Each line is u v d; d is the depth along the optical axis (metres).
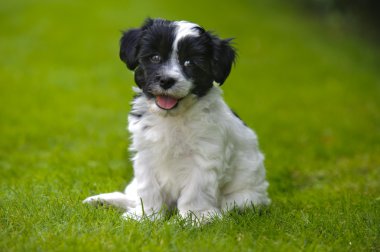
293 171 9.55
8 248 4.55
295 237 5.09
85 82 17.16
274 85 18.61
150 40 5.64
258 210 6.08
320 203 6.85
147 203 5.98
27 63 19.28
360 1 27.30
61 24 24.66
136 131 5.93
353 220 5.67
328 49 25.20
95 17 25.86
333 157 10.76
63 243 4.62
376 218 5.70
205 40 5.71
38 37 22.69
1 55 20.12
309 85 18.80
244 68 20.89
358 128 13.22
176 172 5.91
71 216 5.41
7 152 10.44
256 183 6.45
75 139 11.37
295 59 22.69
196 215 5.68
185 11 28.56
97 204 6.07
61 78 17.42
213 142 5.78
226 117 6.03
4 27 24.08
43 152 10.48
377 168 9.55
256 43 24.59
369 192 7.50
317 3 31.67
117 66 19.41
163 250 4.57
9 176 8.41
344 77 20.12
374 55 25.02
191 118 5.73
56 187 6.88
